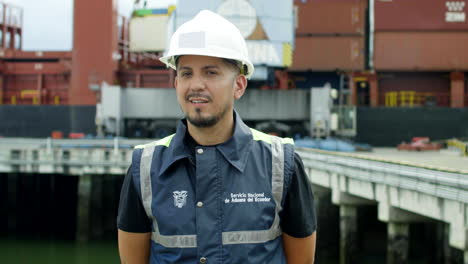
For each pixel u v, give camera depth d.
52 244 22.42
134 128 31.72
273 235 2.56
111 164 22.69
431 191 10.11
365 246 19.72
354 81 38.75
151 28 38.53
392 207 12.20
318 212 18.50
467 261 8.91
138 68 39.84
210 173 2.52
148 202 2.59
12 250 21.23
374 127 35.12
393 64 37.47
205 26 2.54
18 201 26.14
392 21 37.38
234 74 2.57
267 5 29.20
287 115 30.64
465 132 34.75
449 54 37.25
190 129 2.61
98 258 19.89
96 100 34.03
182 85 2.54
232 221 2.47
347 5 37.78
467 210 8.83
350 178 14.60
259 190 2.53
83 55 34.31
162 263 2.53
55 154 22.98
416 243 19.47
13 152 23.16
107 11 34.34
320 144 26.42
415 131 34.97
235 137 2.58
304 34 37.97
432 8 37.38
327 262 18.23
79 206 22.89
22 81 37.84
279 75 38.12
